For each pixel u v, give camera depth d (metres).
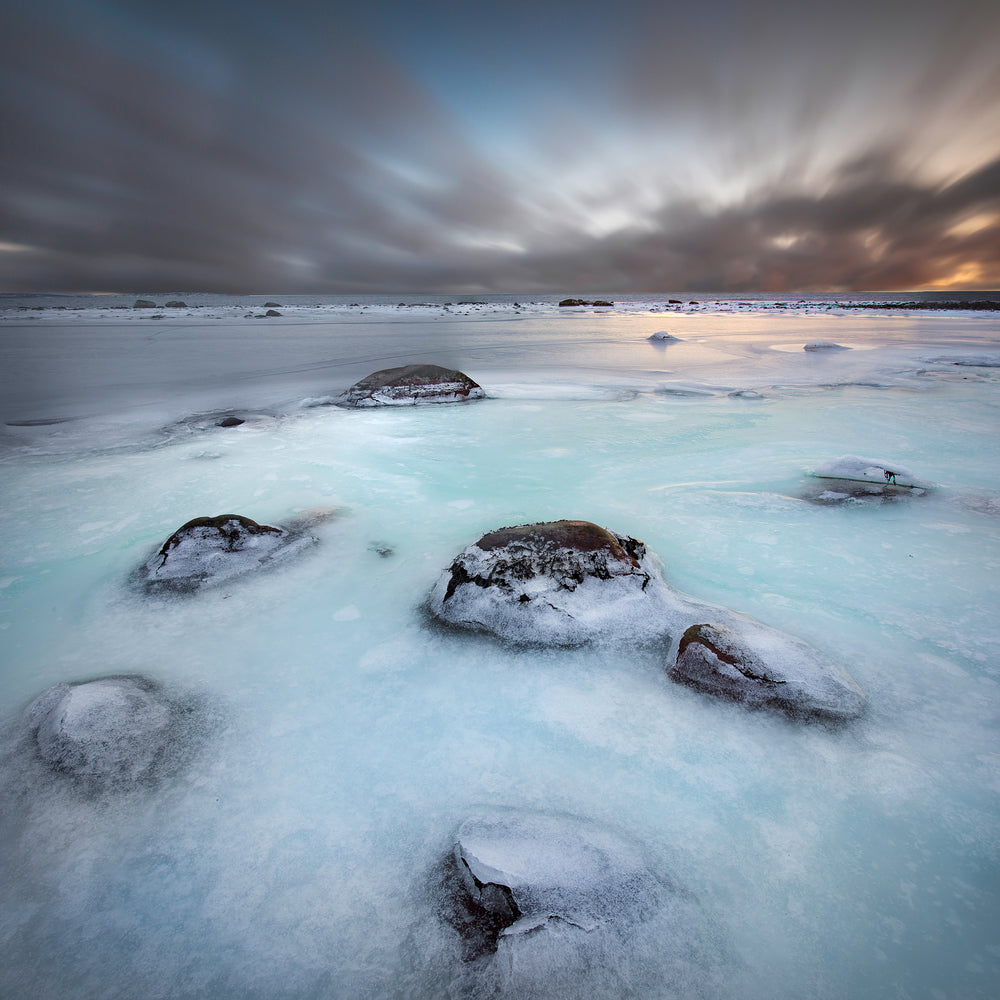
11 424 6.79
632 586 2.69
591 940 1.30
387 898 1.45
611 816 1.65
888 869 1.48
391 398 7.82
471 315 33.03
